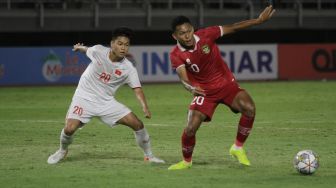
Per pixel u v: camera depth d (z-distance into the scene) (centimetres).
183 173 2466
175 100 5784
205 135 3622
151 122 4278
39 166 2648
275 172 2472
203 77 2538
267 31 8812
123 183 2277
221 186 2214
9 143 3362
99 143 3334
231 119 4384
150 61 7750
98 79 2656
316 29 8925
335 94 6162
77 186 2233
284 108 5050
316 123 4122
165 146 3238
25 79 7519
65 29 8438
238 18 8844
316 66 8144
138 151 3061
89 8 8612
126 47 2564
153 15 8656
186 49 2466
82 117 2673
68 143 2711
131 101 5756
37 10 8381
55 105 5444
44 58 7562
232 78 2583
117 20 8575
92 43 8562
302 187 2191
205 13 8756
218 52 2545
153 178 2367
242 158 2631
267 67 8025
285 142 3319
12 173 2489
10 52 7475
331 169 2530
